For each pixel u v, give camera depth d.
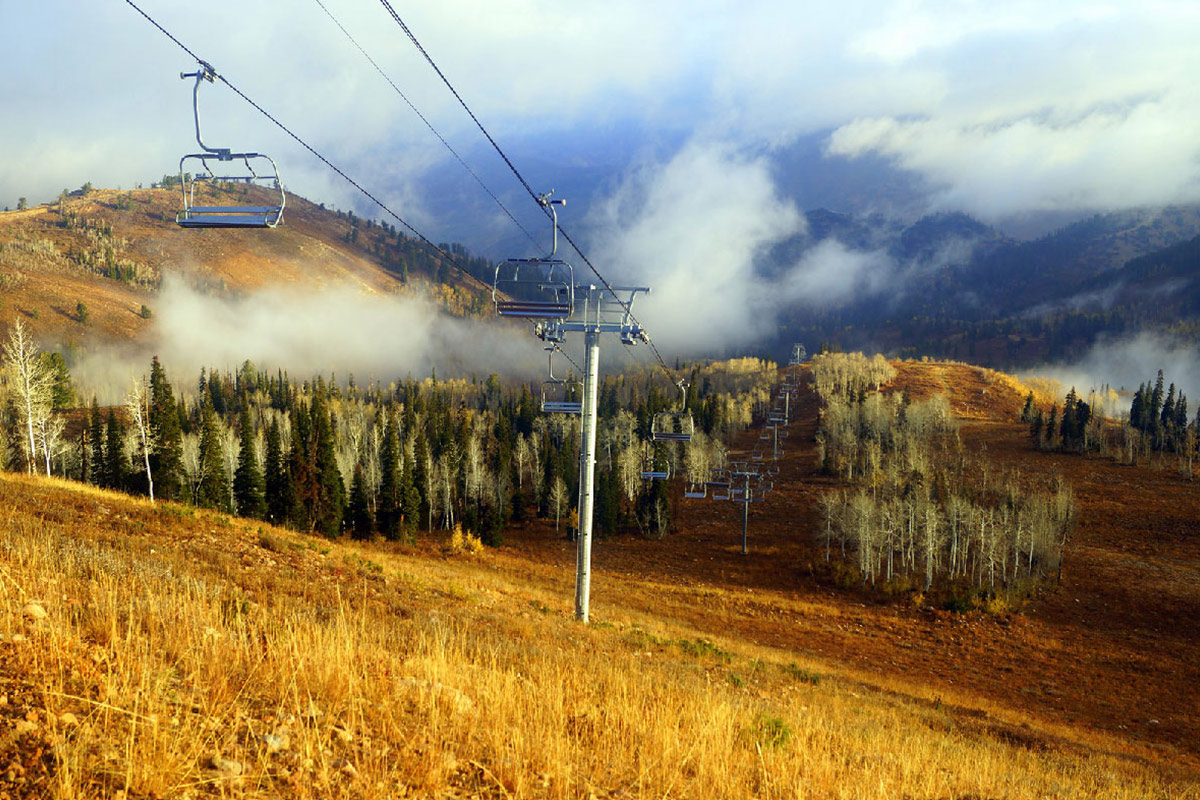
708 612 58.00
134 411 67.88
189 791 5.91
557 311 19.14
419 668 10.77
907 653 52.78
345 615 14.53
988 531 80.44
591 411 26.17
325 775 6.50
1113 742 34.28
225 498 77.00
